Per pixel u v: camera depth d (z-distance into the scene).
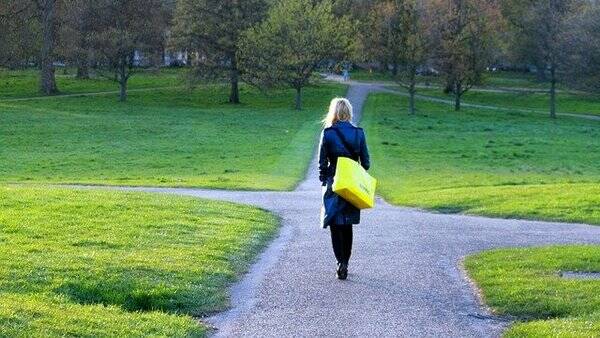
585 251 16.97
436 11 101.06
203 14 100.06
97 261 14.32
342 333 11.23
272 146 57.06
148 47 102.00
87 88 113.69
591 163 50.84
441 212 26.70
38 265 13.73
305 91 116.50
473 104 108.81
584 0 107.38
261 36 96.06
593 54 92.19
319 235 19.62
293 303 12.86
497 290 13.55
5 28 97.88
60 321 10.62
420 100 110.62
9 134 65.88
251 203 26.52
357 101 106.75
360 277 14.83
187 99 106.25
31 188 26.86
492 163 49.03
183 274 13.94
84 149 56.69
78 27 104.00
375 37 98.56
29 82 117.94
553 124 85.69
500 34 110.00
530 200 27.44
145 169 45.12
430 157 51.59
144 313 11.83
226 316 12.12
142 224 18.94
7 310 10.69
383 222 22.22
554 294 13.17
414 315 12.28
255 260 16.27
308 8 97.00
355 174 14.12
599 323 11.35
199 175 41.28
